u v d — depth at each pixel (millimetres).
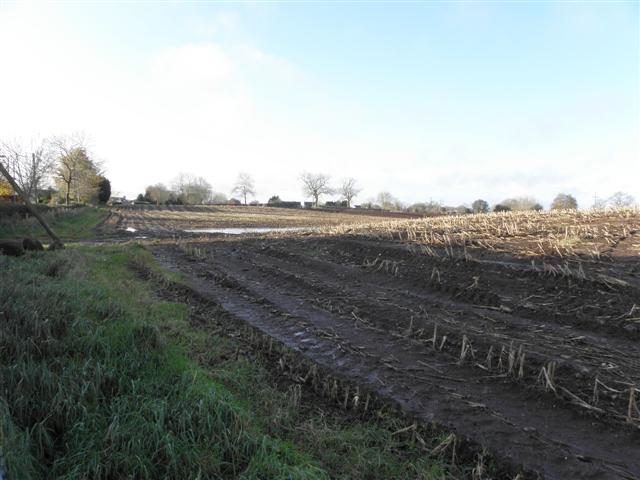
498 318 7375
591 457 3873
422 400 4977
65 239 22875
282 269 12828
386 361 6062
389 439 4270
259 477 3455
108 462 3482
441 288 9320
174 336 6828
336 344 6758
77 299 7121
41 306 6270
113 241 22250
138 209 64875
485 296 8430
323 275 11812
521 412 4684
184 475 3441
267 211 67250
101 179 64438
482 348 6180
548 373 5031
